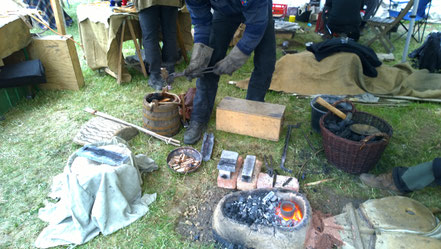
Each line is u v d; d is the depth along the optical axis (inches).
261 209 84.6
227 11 101.3
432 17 309.6
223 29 109.6
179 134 128.9
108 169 85.7
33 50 153.8
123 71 175.2
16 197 96.0
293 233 75.4
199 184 103.3
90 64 176.6
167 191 99.7
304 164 112.0
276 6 313.3
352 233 82.7
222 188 101.8
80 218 83.7
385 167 112.1
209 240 84.0
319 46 167.8
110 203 86.2
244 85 167.9
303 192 100.6
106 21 152.3
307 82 165.6
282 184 99.5
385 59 211.5
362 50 163.8
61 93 160.2
